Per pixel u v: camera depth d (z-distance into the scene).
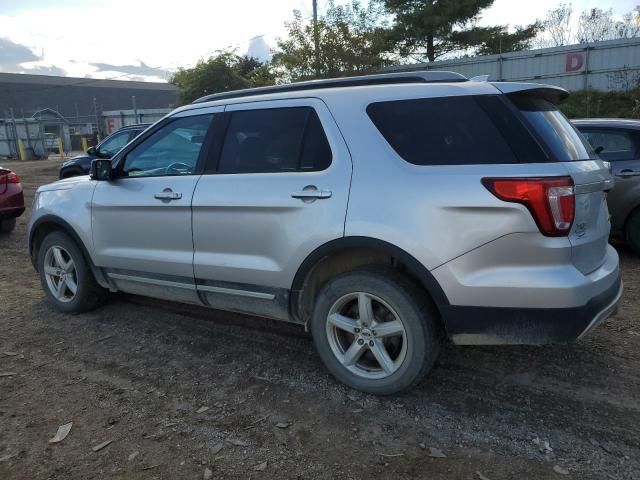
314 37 23.05
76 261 4.76
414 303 3.09
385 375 3.27
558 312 2.79
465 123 3.03
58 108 67.44
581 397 3.26
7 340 4.40
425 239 2.95
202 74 30.25
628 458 2.70
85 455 2.86
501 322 2.90
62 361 3.99
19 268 6.73
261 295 3.62
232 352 4.05
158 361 3.95
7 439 3.02
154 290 4.30
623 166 6.15
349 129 3.30
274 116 3.64
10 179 8.55
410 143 3.13
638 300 4.88
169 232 4.00
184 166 4.02
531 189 2.75
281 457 2.80
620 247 6.80
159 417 3.21
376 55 24.20
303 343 4.16
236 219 3.62
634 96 19.16
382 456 2.78
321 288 3.49
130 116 37.59
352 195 3.17
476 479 2.59
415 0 26.39
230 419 3.16
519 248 2.80
